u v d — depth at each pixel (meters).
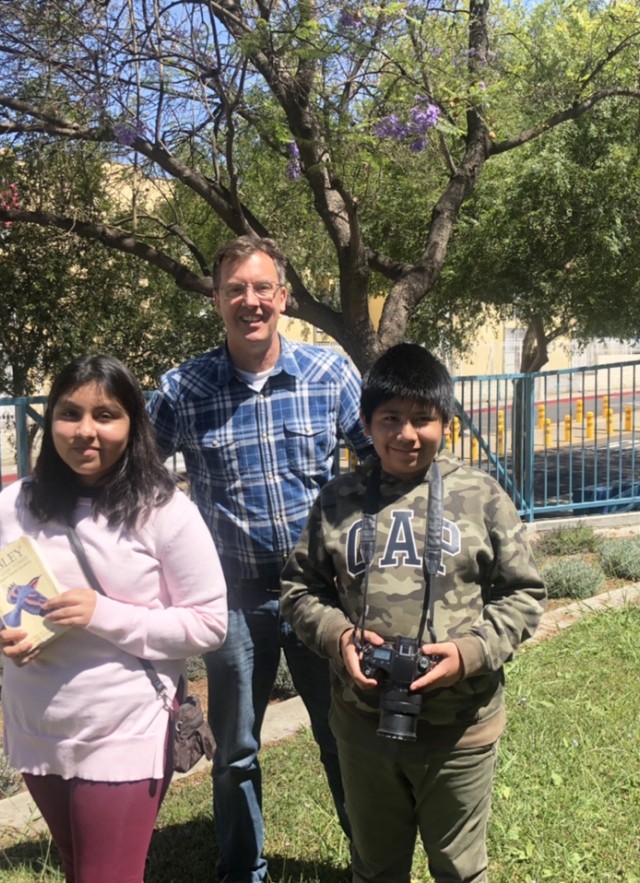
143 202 9.20
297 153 5.80
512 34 6.70
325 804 3.43
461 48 6.09
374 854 2.33
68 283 9.36
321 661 2.82
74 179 7.49
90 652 2.04
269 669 2.87
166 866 3.12
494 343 25.77
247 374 2.75
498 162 9.72
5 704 2.14
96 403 2.03
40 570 2.00
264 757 3.89
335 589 2.32
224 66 5.59
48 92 5.80
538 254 9.95
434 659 2.00
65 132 6.04
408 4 5.47
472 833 2.20
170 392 2.79
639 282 9.74
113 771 2.02
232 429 2.75
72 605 1.97
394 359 2.13
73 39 5.35
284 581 2.35
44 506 2.08
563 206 9.51
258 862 2.91
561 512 9.94
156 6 5.22
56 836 2.14
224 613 2.16
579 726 3.98
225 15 5.52
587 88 7.45
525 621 2.09
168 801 3.60
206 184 6.44
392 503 2.16
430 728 2.11
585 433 9.49
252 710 2.83
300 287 6.91
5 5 5.29
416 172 7.05
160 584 2.13
